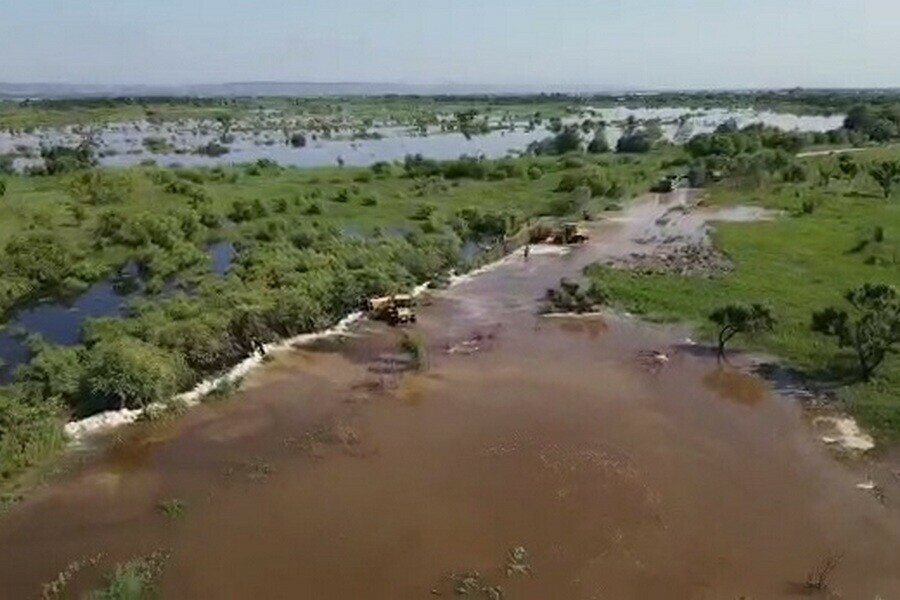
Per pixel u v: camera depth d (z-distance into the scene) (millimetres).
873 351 33375
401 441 28891
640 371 35250
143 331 34844
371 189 73000
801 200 72562
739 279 47812
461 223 60281
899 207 68875
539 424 30234
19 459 26625
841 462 27547
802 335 38562
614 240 59344
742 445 28750
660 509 24781
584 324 41281
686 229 62438
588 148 114188
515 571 21859
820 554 22719
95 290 44562
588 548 22891
